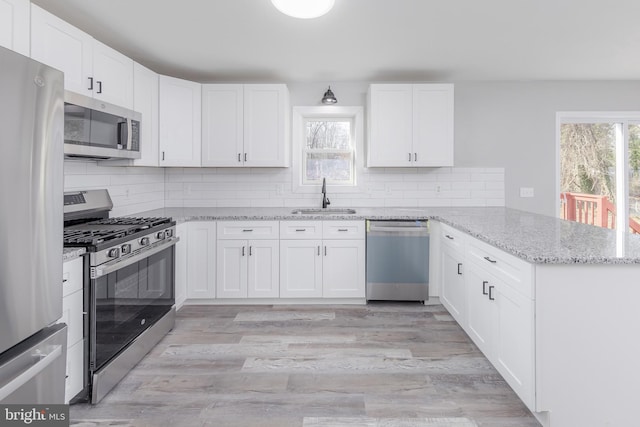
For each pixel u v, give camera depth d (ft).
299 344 8.71
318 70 12.13
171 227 9.51
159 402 6.44
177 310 10.93
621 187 13.79
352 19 8.57
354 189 13.60
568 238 6.87
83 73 7.66
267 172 13.61
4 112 3.64
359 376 7.28
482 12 8.25
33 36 6.24
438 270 11.19
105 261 6.53
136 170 11.75
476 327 7.88
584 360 5.44
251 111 12.29
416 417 6.02
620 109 13.42
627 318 5.42
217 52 10.57
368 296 11.36
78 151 7.39
